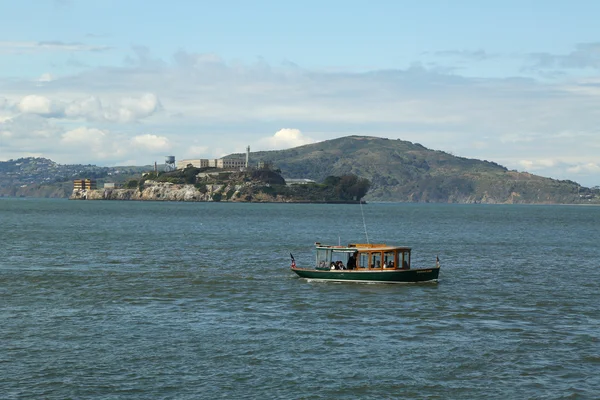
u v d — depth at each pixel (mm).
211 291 66625
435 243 136500
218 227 186125
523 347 45344
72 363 41219
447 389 37469
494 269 87938
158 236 145250
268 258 98938
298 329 50000
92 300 61219
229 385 37750
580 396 36562
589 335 48719
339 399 36000
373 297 63594
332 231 175250
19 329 49344
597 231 190625
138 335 47938
